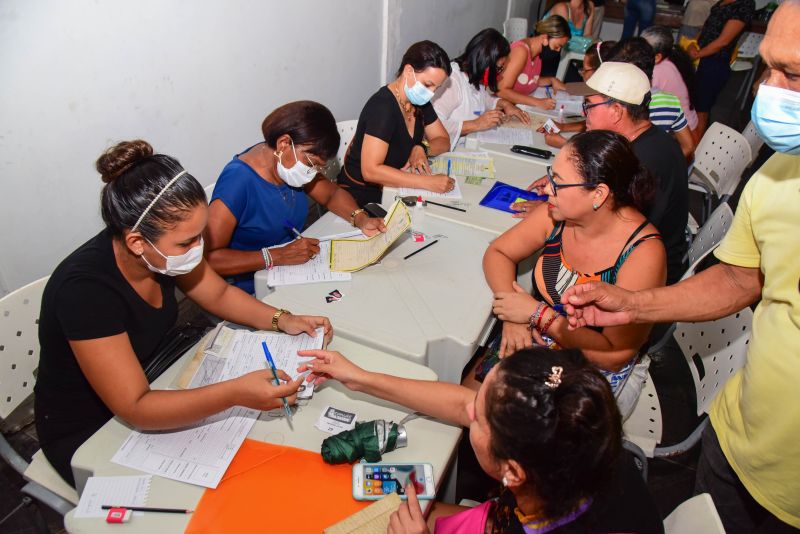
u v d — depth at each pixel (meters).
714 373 1.66
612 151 1.47
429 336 1.58
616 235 1.58
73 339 1.17
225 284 1.57
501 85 3.62
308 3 3.07
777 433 1.18
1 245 1.97
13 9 1.75
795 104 0.97
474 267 1.91
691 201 4.27
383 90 2.44
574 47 4.72
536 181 2.46
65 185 2.11
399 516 1.03
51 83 1.93
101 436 1.22
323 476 1.16
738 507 1.42
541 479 0.84
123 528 1.04
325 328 1.51
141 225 1.15
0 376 1.42
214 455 1.18
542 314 1.67
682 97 3.41
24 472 1.41
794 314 1.12
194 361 1.40
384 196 2.36
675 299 1.34
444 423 1.29
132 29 2.14
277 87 3.05
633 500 0.94
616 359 1.63
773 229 1.16
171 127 2.47
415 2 4.18
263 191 1.94
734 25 4.54
